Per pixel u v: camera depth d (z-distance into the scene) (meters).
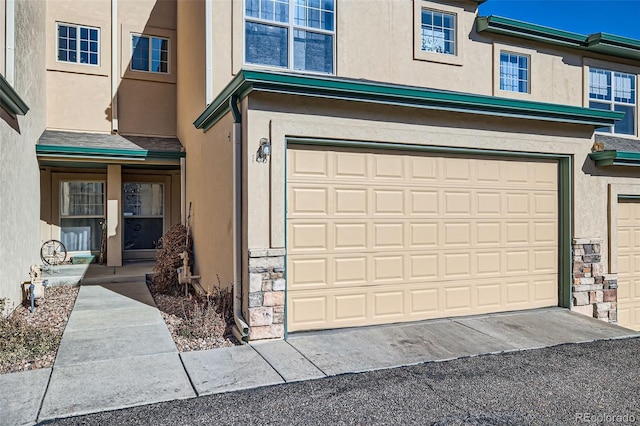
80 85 11.59
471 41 10.37
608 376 5.01
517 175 7.84
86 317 7.27
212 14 7.98
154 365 5.16
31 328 6.16
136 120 12.09
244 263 6.11
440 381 4.81
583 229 8.20
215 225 7.77
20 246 8.12
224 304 6.66
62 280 10.09
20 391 4.44
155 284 9.74
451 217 7.30
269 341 5.99
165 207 13.63
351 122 6.47
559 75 11.17
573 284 8.07
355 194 6.64
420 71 9.76
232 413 4.04
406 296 6.96
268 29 8.37
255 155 5.97
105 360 5.31
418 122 6.89
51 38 11.27
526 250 7.90
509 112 7.34
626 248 8.92
